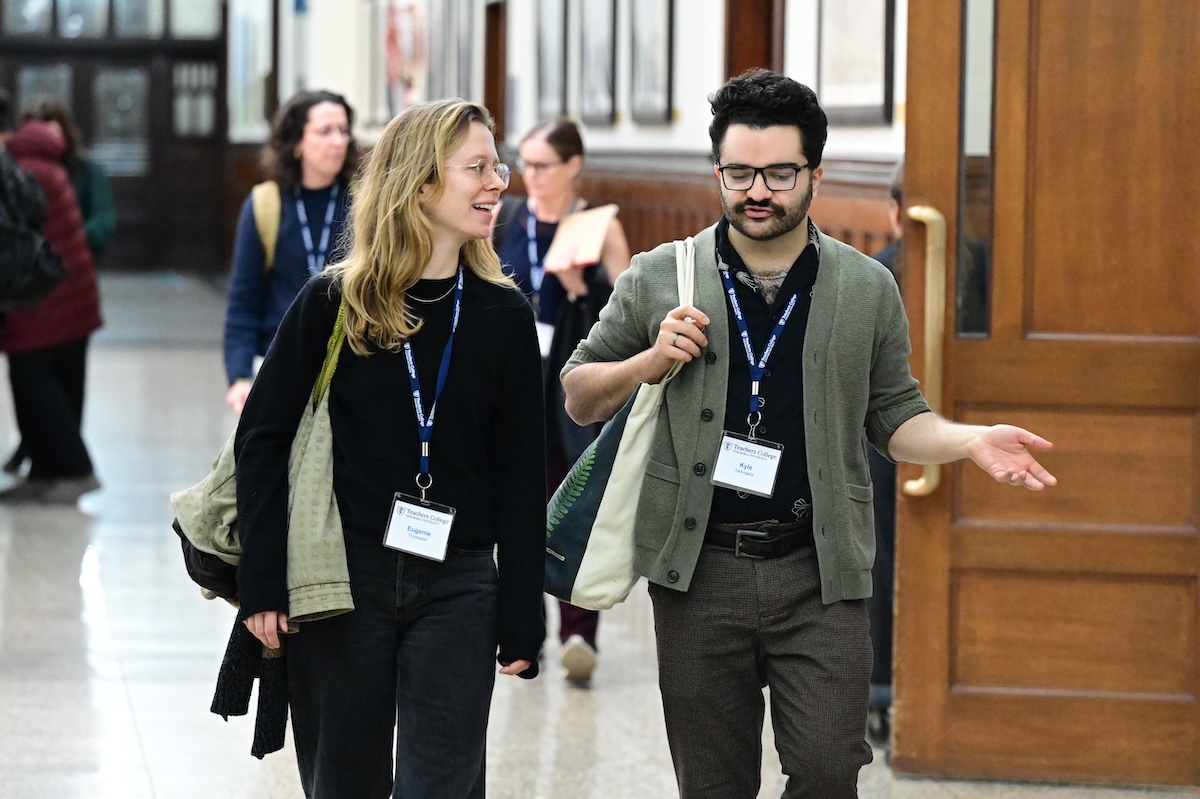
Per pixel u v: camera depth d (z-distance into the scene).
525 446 4.44
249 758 6.91
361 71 31.19
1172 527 6.64
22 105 35.56
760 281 4.47
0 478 13.25
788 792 4.54
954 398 6.62
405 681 4.32
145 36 35.84
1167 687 6.68
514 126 20.39
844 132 9.80
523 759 6.92
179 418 16.45
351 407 4.32
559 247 7.80
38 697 7.64
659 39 13.62
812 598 4.45
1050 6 6.54
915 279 6.57
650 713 7.58
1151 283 6.60
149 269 36.53
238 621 4.47
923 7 6.48
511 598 4.38
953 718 6.72
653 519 4.52
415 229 4.25
